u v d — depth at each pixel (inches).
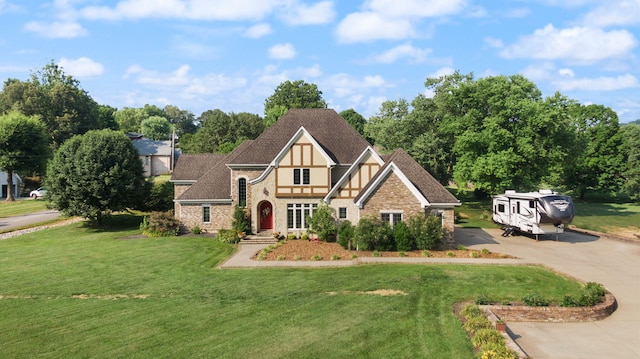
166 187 2121.1
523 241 1469.0
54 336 714.8
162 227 1587.1
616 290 943.7
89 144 1765.5
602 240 1491.1
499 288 921.5
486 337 649.6
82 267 1147.9
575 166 2942.9
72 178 1729.8
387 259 1164.5
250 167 1596.9
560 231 1446.9
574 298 838.5
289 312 798.5
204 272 1079.0
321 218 1400.1
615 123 2987.2
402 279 977.5
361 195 1294.3
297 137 1491.1
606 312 813.2
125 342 688.4
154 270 1104.2
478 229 1743.4
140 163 1879.9
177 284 980.6
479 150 2023.9
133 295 912.3
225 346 666.2
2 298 904.3
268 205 1599.4
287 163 1496.1
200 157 1886.1
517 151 1905.8
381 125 2610.7
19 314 812.6
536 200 1456.7
